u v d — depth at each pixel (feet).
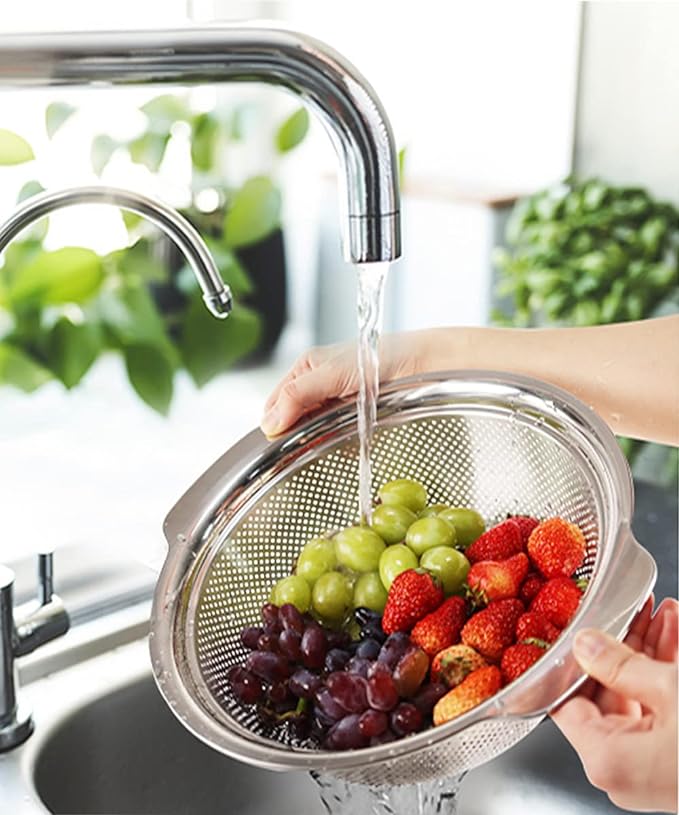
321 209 6.36
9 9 4.60
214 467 2.60
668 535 3.80
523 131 6.04
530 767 2.94
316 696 2.21
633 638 2.17
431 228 6.13
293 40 1.77
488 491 2.68
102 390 5.88
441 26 6.09
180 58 1.70
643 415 2.86
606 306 5.60
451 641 2.31
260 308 6.09
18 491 4.71
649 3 5.49
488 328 2.96
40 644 2.65
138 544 3.43
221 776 2.95
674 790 1.93
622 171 5.82
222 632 2.45
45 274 4.10
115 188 2.11
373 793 2.54
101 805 2.80
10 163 3.98
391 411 2.63
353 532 2.56
